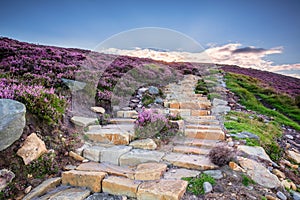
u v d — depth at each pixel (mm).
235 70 13094
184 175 2324
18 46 6660
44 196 2000
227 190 2051
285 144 3723
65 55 6695
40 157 2410
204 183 2125
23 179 2148
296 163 3117
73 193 2064
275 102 6918
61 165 2512
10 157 2221
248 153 2801
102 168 2443
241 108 5617
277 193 2104
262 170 2406
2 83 3281
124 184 2098
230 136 3402
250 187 2131
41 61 5496
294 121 5609
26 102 2828
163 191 1951
